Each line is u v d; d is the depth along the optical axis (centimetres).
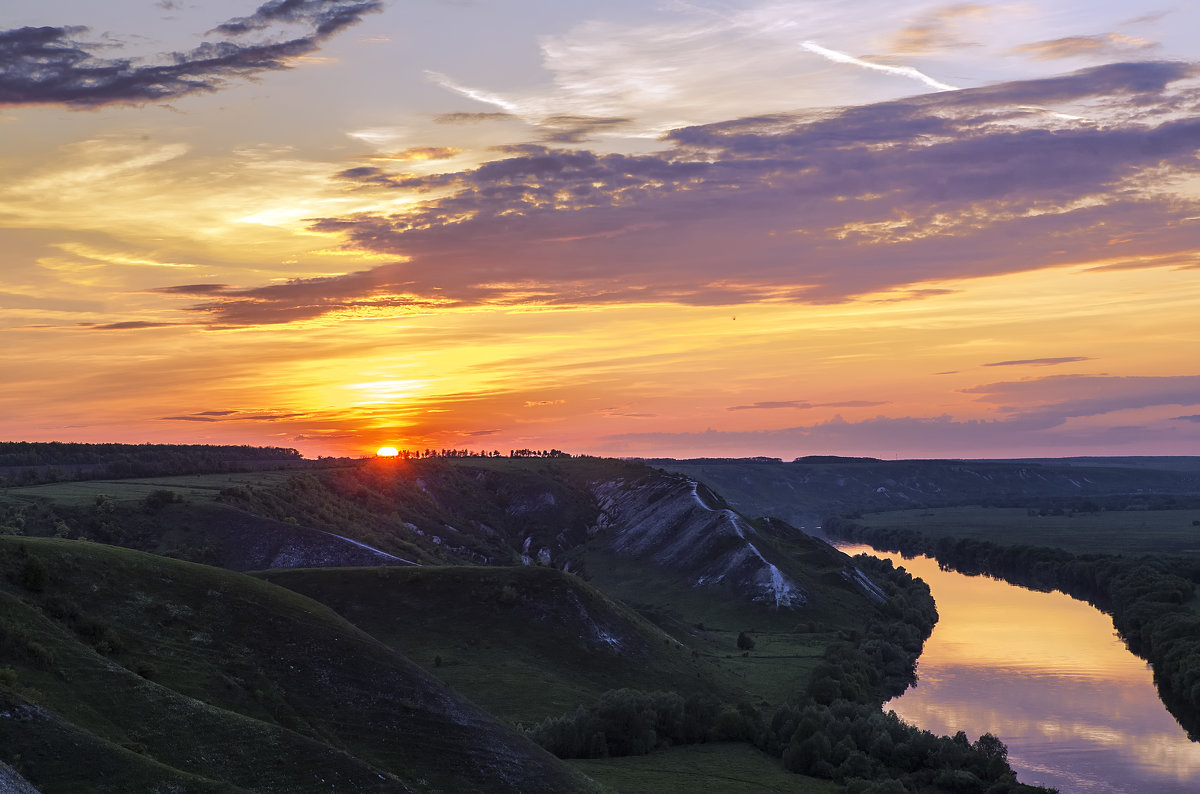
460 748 6975
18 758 4766
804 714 10375
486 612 12338
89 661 6069
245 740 5806
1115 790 9638
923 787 9319
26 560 6950
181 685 6506
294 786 5566
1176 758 10588
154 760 5162
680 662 12756
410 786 6341
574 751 9569
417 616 12138
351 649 7600
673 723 10431
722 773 9319
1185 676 12788
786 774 9456
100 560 7394
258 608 7656
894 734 10231
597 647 12188
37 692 5462
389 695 7256
